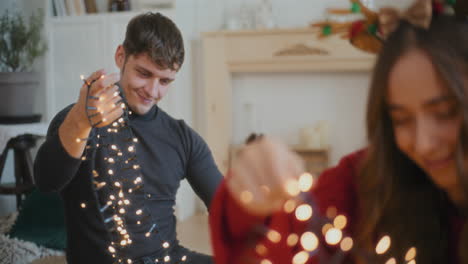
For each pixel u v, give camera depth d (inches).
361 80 161.9
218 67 160.7
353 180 30.9
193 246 126.1
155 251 55.5
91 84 40.3
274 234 21.4
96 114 40.7
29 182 120.0
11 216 103.1
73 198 53.4
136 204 54.6
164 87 57.2
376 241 28.7
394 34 22.5
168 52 54.8
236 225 22.1
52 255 85.0
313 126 165.0
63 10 157.3
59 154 44.2
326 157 158.6
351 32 25.6
